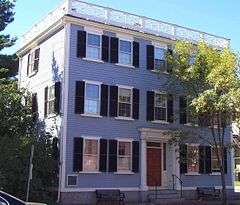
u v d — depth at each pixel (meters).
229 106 24.75
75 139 26.36
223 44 33.84
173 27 31.47
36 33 31.36
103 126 27.48
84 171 26.42
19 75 33.72
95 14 28.19
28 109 28.36
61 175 25.66
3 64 30.97
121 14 29.25
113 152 27.58
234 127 30.78
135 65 29.33
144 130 28.88
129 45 29.41
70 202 25.64
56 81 27.73
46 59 29.48
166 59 28.78
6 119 26.56
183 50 27.61
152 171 29.62
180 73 27.25
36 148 24.77
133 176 28.20
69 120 26.41
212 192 30.73
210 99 25.08
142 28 29.95
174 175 29.89
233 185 32.62
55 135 26.91
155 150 30.00
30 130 27.64
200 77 26.61
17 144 24.00
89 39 27.89
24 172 23.62
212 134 29.11
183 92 29.05
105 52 28.27
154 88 29.91
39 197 24.14
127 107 28.72
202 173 31.14
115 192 26.98
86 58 27.44
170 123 30.19
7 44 29.50
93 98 27.44
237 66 25.41
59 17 28.09
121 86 28.56
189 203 27.80
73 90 26.84
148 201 28.14
